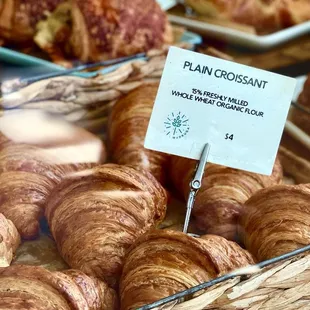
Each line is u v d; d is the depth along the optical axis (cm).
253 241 38
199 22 63
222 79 37
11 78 48
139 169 40
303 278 37
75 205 37
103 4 56
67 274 33
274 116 38
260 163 40
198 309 33
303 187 39
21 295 30
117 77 49
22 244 38
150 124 38
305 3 66
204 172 43
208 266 33
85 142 43
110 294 34
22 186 39
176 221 42
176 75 37
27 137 42
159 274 33
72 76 48
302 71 59
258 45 60
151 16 58
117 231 36
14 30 58
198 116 38
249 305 35
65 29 58
